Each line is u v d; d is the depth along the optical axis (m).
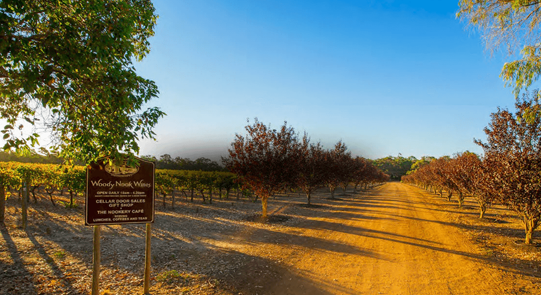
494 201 11.67
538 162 9.51
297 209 20.11
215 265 7.25
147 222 5.25
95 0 3.96
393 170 154.25
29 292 5.32
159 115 4.68
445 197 33.81
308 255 8.38
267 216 15.63
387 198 31.88
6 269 6.32
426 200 29.28
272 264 7.44
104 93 4.02
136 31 7.07
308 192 22.86
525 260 8.18
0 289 5.31
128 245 9.10
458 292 5.86
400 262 7.85
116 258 7.66
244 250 8.80
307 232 11.83
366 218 16.02
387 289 5.98
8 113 4.33
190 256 8.04
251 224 13.67
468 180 16.83
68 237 9.83
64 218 13.42
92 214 4.77
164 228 12.16
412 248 9.39
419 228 13.03
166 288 5.76
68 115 4.27
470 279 6.61
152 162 5.34
